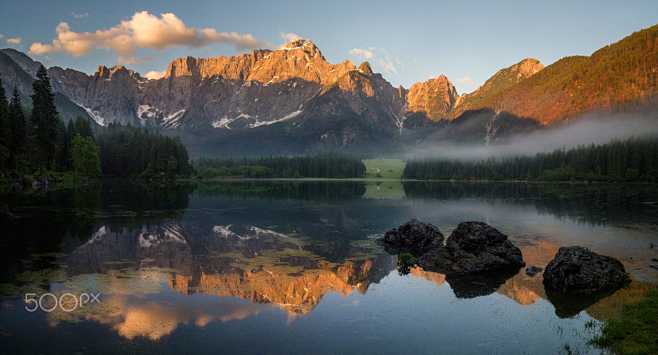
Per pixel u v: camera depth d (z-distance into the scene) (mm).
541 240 52750
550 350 21641
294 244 50844
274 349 21266
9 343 21141
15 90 124250
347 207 96062
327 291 31844
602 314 26672
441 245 46969
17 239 47469
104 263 38344
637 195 129500
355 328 24344
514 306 28531
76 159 145875
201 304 28047
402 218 76000
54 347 20812
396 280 35250
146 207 83875
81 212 71062
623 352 20672
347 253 46125
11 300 27578
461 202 110562
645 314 25297
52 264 37188
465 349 21719
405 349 21594
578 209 89375
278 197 124500
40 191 106000
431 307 28312
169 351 20734
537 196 131000
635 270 37156
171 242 49562
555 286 32469
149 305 27531
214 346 21469
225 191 147500
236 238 53750
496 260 39000
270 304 28453
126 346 21156
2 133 106375
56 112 137625
